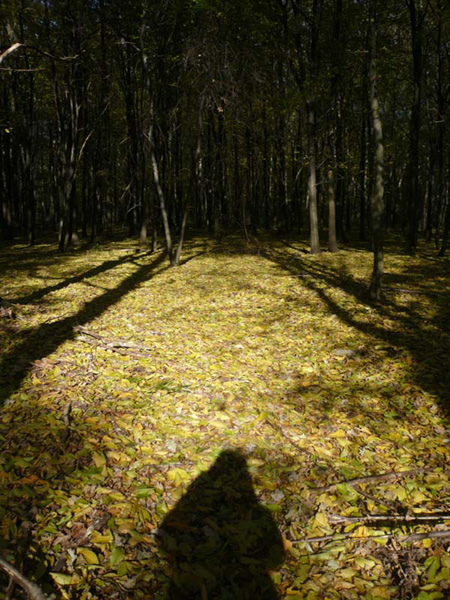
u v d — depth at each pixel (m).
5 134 19.86
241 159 16.23
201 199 27.27
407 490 2.92
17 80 18.39
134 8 14.62
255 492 2.91
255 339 6.09
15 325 6.16
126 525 2.54
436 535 2.45
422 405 4.11
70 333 5.89
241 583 2.21
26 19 14.97
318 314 7.26
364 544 2.47
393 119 21.83
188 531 2.54
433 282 9.45
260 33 13.16
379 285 7.92
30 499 2.69
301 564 2.34
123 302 8.05
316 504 2.81
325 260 13.09
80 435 3.42
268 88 12.06
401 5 14.10
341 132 16.28
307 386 4.57
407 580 2.24
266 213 25.25
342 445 3.47
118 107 20.62
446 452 3.35
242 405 4.06
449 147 18.59
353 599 2.14
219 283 9.88
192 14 13.90
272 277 10.50
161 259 13.75
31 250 16.67
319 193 24.42
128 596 2.12
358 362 5.20
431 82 18.44
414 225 14.30
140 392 4.24
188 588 2.18
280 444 3.48
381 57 13.62
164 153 17.03
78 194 30.36
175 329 6.46
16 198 24.72
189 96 11.17
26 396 3.98
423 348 5.56
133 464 3.13
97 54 16.89
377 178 7.57
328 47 14.06
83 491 2.81
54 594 2.06
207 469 3.11
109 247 17.45
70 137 17.44
